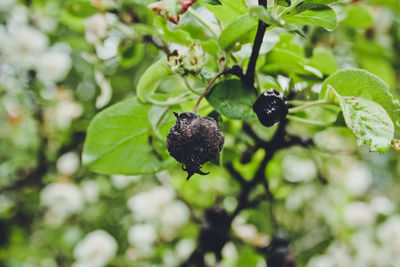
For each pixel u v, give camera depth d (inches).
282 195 11.3
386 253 14.5
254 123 7.9
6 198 15.6
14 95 14.9
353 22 8.8
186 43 6.0
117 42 7.7
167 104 6.0
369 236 15.0
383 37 10.3
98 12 7.5
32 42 13.3
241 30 5.0
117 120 6.4
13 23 13.4
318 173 8.7
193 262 8.6
